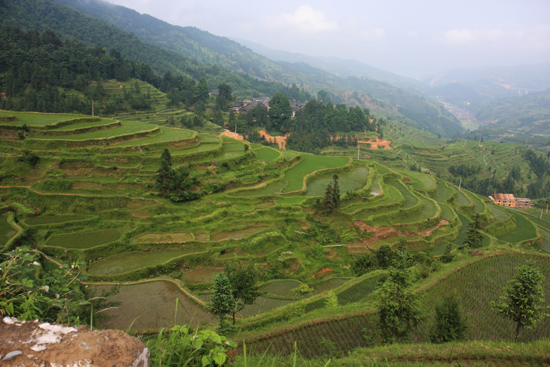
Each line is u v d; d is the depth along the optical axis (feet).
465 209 282.36
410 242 190.60
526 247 237.25
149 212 162.50
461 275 117.70
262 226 172.65
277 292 133.90
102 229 151.74
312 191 213.87
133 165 183.62
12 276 21.86
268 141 440.04
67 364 13.83
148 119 369.50
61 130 192.34
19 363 13.67
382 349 56.59
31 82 334.85
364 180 243.19
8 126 182.29
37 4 620.08
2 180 161.38
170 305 109.60
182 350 20.56
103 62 412.77
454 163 526.57
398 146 543.39
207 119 431.02
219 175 199.41
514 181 482.28
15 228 139.03
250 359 37.78
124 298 112.47
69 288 26.07
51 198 158.20
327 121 522.06
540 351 53.62
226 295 77.92
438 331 68.74
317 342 76.69
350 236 184.24
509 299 75.77
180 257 140.46
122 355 14.80
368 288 127.24
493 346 56.08
